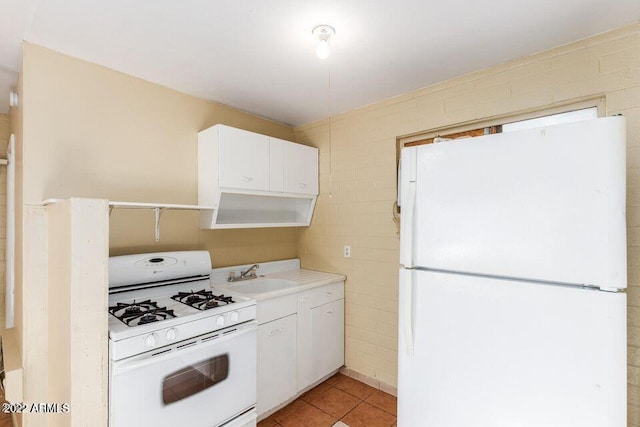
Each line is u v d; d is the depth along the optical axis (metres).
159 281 1.99
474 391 1.23
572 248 1.05
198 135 2.43
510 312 1.16
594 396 1.00
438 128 2.29
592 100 1.73
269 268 2.93
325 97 2.51
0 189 2.64
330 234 2.96
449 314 1.30
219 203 2.36
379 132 2.61
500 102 2.00
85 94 1.89
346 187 2.84
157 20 1.52
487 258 1.22
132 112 2.08
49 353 1.71
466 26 1.59
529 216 1.13
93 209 1.34
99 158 1.93
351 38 1.69
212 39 1.69
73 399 1.27
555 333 1.07
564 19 1.53
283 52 1.83
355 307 2.77
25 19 1.50
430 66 2.02
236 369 1.79
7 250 2.43
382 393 2.53
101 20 1.51
